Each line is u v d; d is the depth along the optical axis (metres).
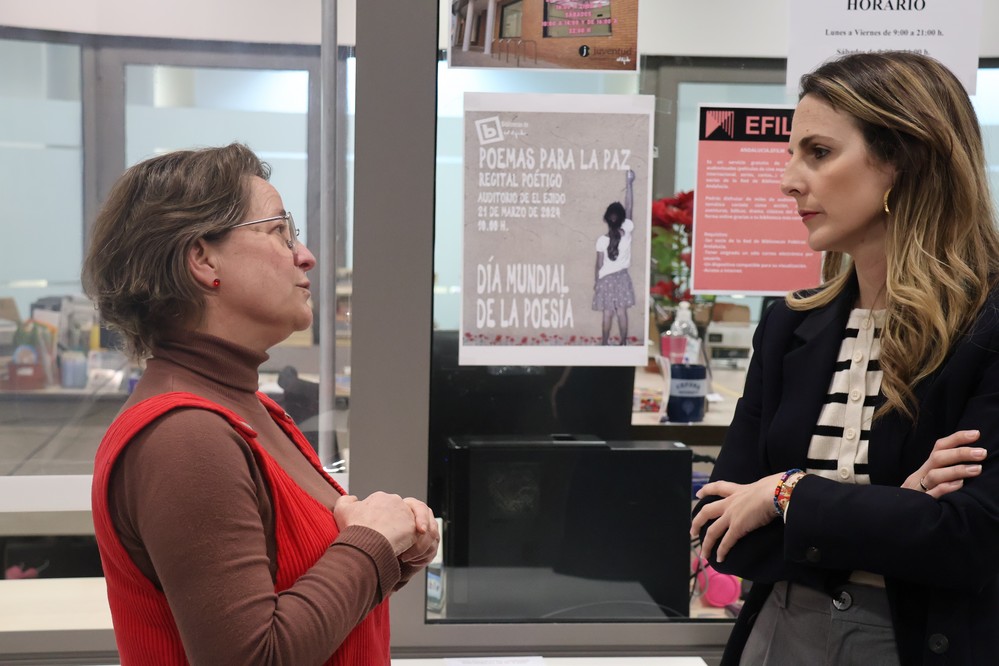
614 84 1.96
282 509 1.05
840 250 1.40
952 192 1.29
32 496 2.06
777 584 1.39
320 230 2.05
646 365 2.01
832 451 1.36
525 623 2.01
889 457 1.29
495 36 1.93
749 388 1.56
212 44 2.04
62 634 1.92
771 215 2.00
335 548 1.06
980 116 1.98
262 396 1.29
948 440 1.24
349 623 1.01
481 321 1.97
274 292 1.12
